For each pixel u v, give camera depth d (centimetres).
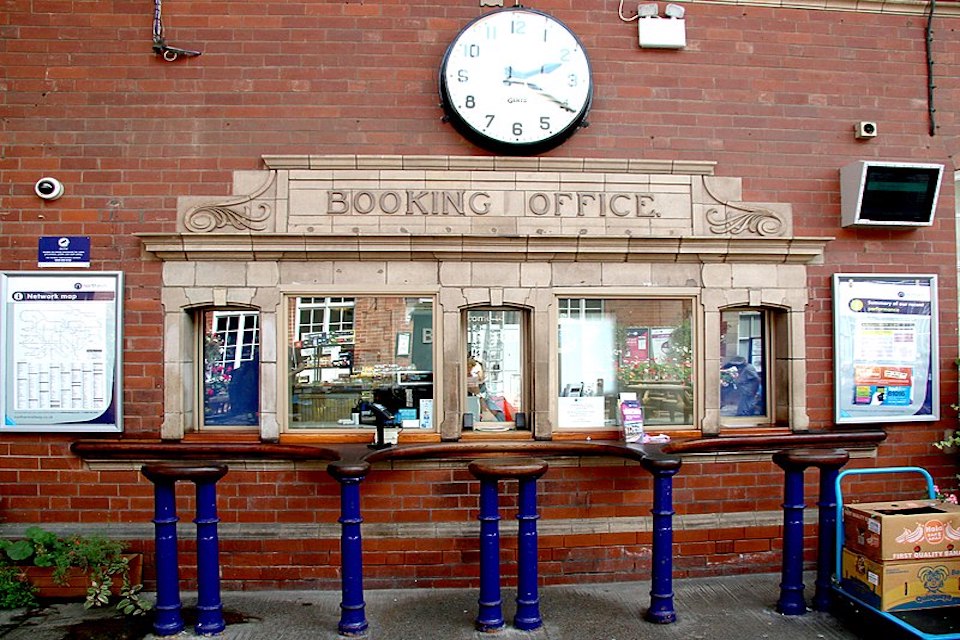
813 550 600
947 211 621
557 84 568
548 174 574
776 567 586
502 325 588
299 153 567
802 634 472
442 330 566
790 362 594
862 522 480
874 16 620
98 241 558
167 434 554
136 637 466
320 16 572
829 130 609
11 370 550
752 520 584
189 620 494
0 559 524
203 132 564
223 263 559
